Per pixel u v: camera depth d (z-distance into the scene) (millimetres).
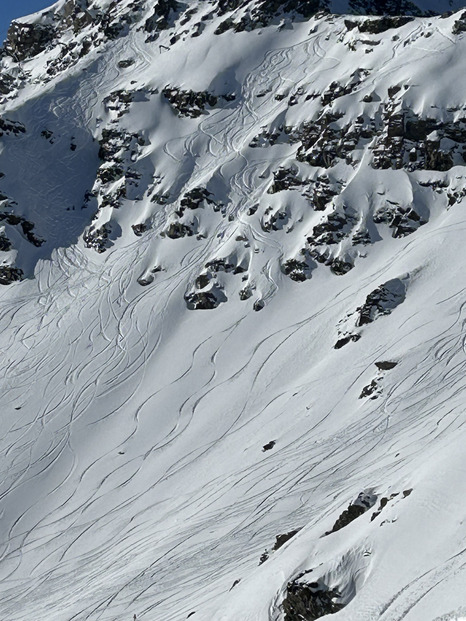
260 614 28047
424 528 25828
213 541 48125
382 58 92250
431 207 77812
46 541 59906
